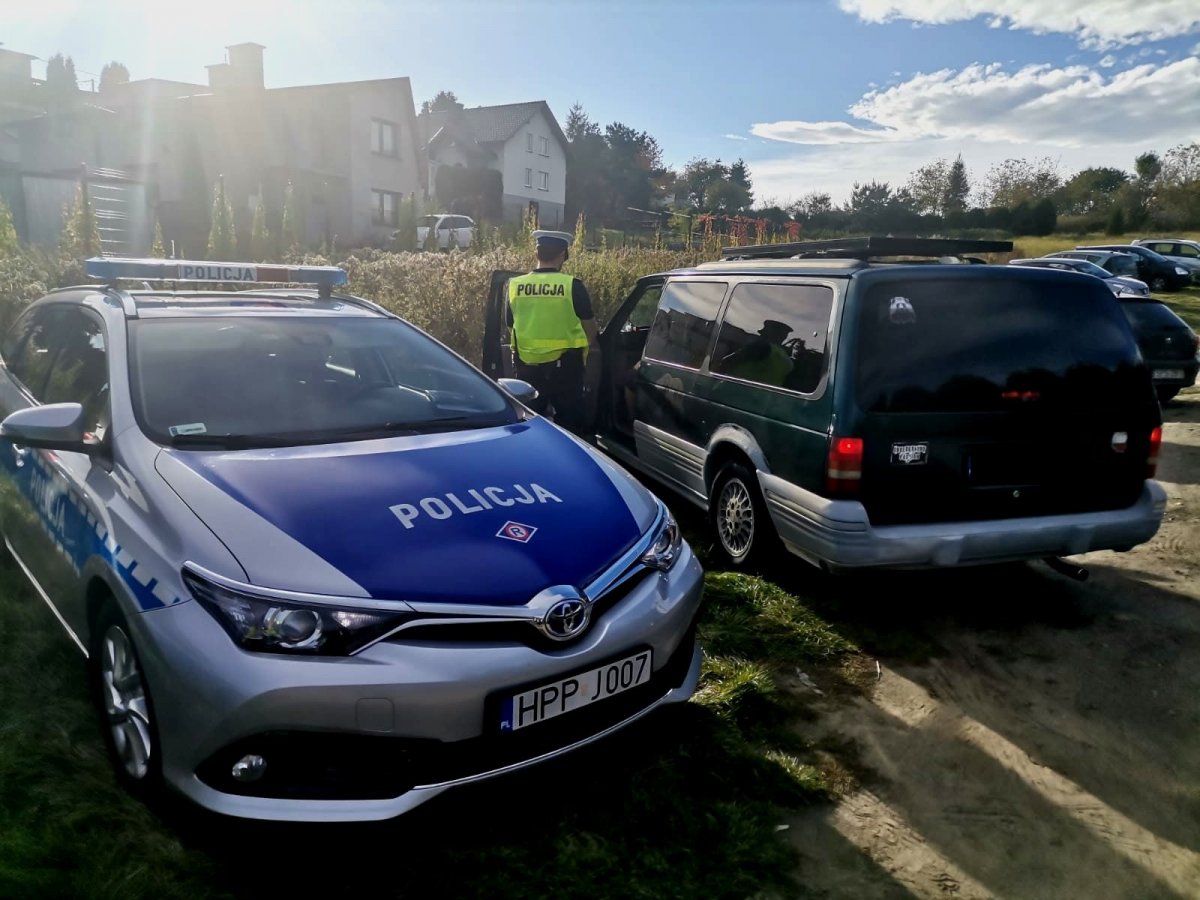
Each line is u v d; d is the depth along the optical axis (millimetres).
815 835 2688
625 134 72250
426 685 2189
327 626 2172
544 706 2359
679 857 2523
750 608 4141
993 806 2848
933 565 3766
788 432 4035
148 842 2389
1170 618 4266
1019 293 3912
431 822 2613
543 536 2568
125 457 2750
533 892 2348
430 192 39875
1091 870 2572
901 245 4289
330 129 32000
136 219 22609
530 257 9344
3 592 3674
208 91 36031
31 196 20094
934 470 3756
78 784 2580
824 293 4020
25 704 2953
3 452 3727
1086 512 3986
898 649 3885
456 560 2377
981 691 3557
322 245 11969
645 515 2918
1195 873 2570
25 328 4191
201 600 2225
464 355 8203
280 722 2131
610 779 2846
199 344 3293
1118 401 3971
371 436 3039
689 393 5004
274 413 3080
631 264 10992
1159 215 44531
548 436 3338
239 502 2459
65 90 41281
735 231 16047
